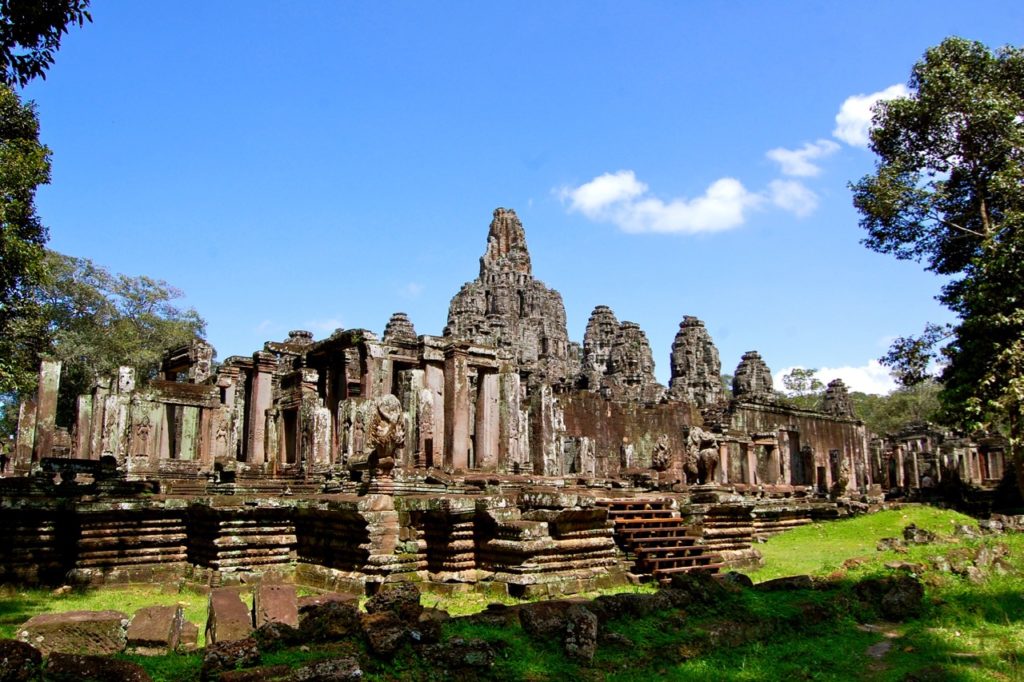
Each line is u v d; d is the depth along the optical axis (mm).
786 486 40031
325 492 19812
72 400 45500
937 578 14055
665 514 17828
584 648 8453
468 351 30984
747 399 56500
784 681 8625
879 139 28297
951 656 9742
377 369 29531
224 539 16047
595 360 71312
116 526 16312
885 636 11039
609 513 16641
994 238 23453
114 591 15578
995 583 14148
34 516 16094
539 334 72250
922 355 25375
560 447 37625
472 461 35469
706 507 18781
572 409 47219
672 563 16438
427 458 26406
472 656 7711
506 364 32625
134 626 8109
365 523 14781
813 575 13938
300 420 29766
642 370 64188
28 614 12883
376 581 14312
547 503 15062
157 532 16797
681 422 54312
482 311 71188
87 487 17031
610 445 48812
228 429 32312
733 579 12469
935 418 24188
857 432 66938
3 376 22250
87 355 44812
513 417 32219
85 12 10945
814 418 62438
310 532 16719
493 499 15141
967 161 27500
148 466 28141
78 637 7871
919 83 27500
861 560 16031
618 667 8484
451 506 14750
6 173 18891
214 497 16516
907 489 50750
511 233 79000
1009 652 9680
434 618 8273
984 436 58344
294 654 7199
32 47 11055
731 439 46344
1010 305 22500
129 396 29312
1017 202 24859
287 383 32750
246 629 7723
